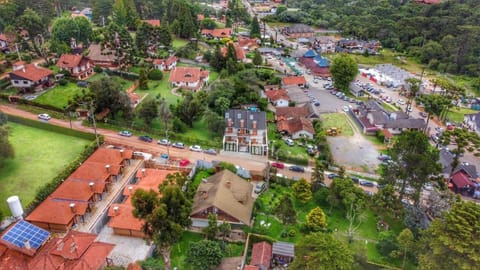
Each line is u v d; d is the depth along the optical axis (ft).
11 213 214.28
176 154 303.68
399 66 636.07
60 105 344.49
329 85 520.42
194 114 345.72
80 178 247.09
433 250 190.49
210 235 213.87
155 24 634.43
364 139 373.61
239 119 334.65
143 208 178.40
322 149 333.21
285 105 432.25
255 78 465.47
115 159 269.44
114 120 337.11
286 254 207.21
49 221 208.74
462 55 608.60
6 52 458.50
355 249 210.79
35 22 444.96
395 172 256.93
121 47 441.68
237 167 286.87
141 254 201.87
